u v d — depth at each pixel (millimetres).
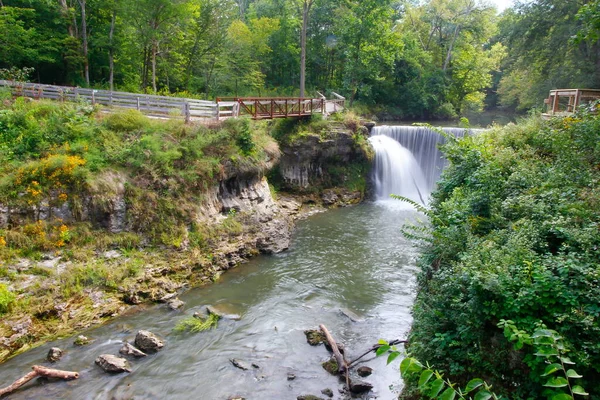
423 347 6246
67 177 11078
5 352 8148
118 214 11531
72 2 23781
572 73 23344
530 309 5156
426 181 23469
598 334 4578
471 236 7094
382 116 38344
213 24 26016
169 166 12953
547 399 4559
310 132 20453
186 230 12570
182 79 27953
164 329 9328
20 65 21594
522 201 7305
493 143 11727
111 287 10203
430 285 7254
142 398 7207
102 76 25688
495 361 5375
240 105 17078
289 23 35094
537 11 23828
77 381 7547
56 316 9133
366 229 16797
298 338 9133
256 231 14391
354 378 7684
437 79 39219
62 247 10477
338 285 11805
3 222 10094
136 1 20500
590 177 7516
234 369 8031
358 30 29875
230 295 11055
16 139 12062
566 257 5504
